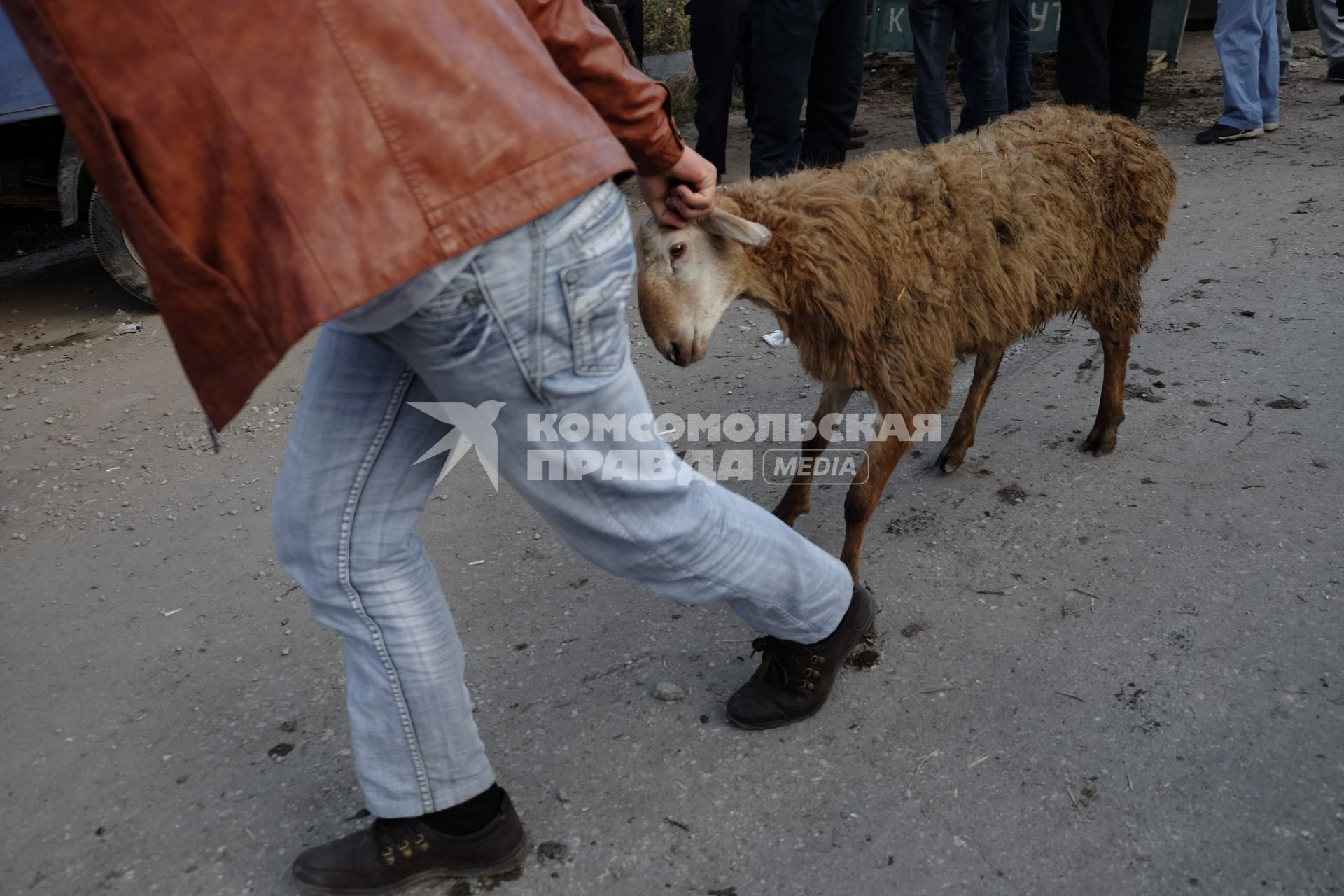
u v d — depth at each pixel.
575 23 1.65
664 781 2.31
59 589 3.31
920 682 2.56
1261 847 2.01
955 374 4.33
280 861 2.20
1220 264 5.11
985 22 6.17
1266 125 7.36
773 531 2.05
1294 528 3.02
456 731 1.92
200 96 1.32
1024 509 3.29
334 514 1.75
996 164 3.01
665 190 2.09
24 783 2.48
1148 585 2.84
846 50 6.19
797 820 2.18
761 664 2.44
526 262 1.46
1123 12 7.00
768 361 4.60
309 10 1.32
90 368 5.11
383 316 1.45
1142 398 3.91
